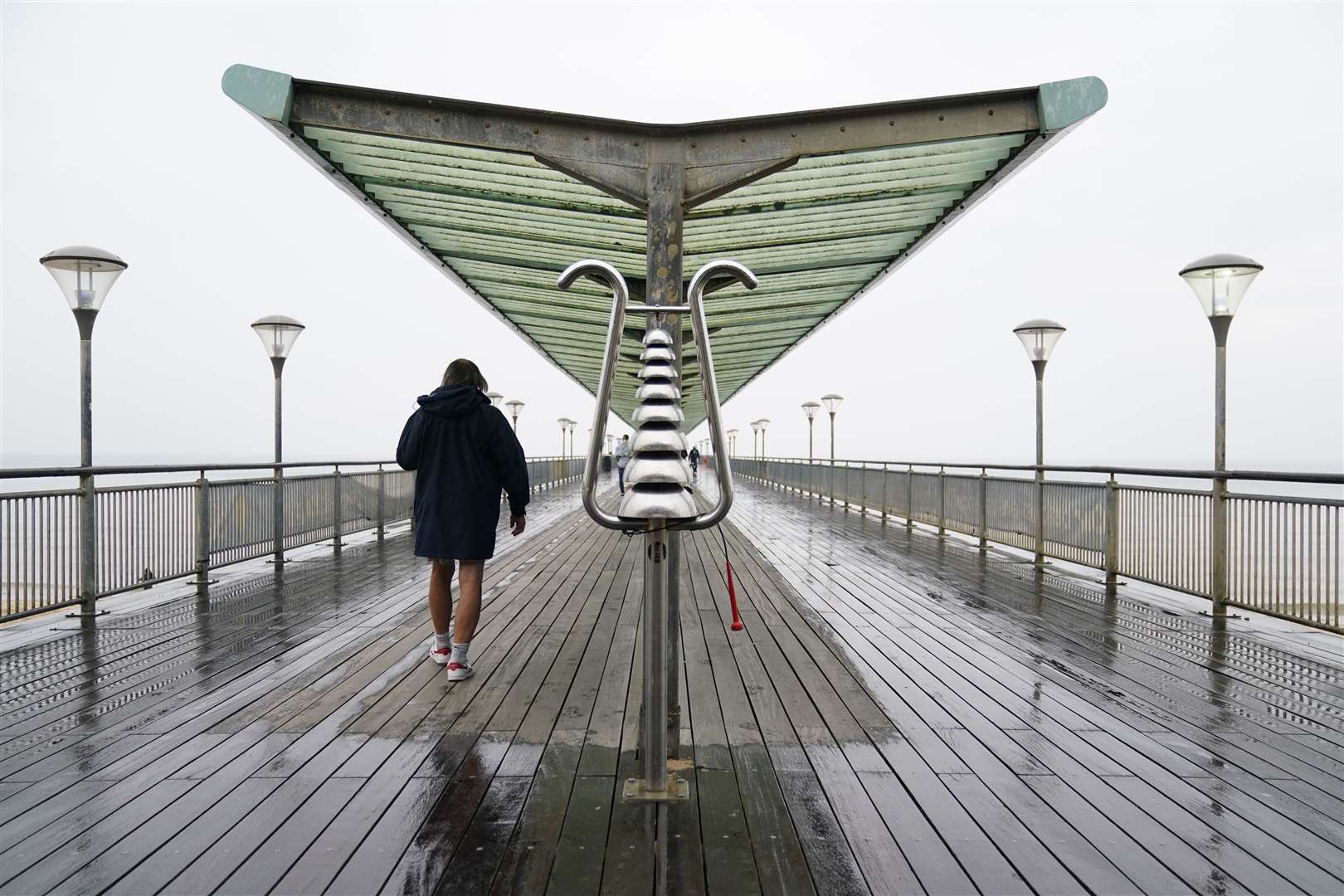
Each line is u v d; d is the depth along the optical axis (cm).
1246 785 258
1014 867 205
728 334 1119
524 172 548
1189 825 230
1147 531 601
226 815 233
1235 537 510
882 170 540
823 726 315
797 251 756
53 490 477
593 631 482
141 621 506
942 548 926
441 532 373
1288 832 225
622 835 222
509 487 387
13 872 200
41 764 271
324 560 792
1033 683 377
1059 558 728
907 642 459
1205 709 339
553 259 782
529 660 414
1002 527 844
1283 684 377
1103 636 477
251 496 690
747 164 392
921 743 295
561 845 215
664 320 377
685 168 390
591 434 235
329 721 316
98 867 203
